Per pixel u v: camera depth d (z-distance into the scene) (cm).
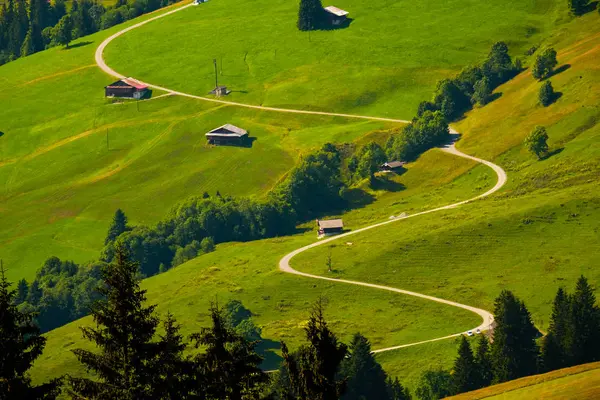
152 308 9800
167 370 9844
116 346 9594
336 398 10050
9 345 8900
